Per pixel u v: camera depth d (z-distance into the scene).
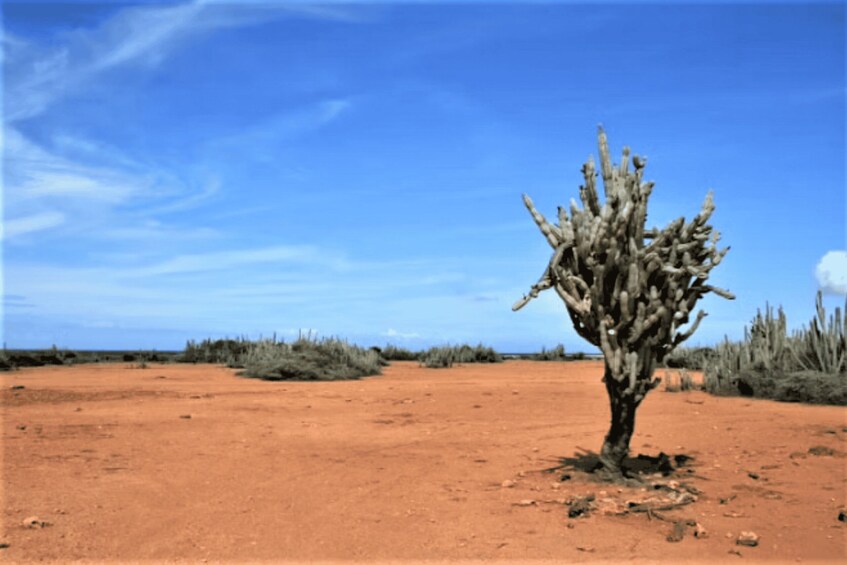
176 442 9.16
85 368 26.39
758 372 15.33
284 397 15.23
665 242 6.93
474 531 5.30
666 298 6.83
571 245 7.04
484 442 9.23
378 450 8.63
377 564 4.64
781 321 16.75
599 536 5.15
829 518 5.52
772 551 4.79
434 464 7.77
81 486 6.66
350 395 15.72
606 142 7.04
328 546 5.00
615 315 6.85
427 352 34.78
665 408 12.61
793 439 8.98
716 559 4.65
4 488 6.52
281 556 4.82
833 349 14.80
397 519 5.63
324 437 9.67
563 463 7.75
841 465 7.42
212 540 5.14
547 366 31.11
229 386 18.12
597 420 11.33
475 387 17.97
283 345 27.95
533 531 5.28
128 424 10.77
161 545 5.04
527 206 7.38
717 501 6.05
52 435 9.62
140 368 26.30
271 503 6.12
